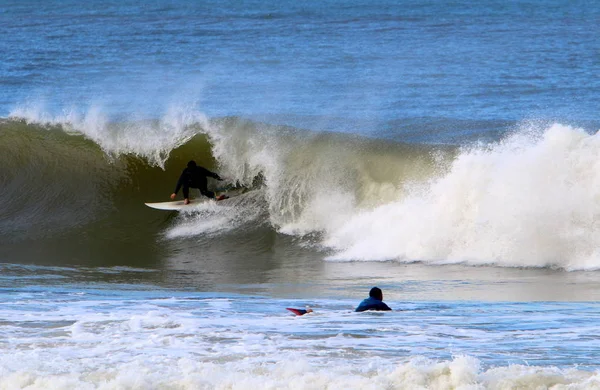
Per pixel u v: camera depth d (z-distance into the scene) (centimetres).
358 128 7819
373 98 11075
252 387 1997
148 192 6538
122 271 5053
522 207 4994
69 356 2355
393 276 4750
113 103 10900
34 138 6994
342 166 6069
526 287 4266
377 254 5303
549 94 11156
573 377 2008
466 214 5188
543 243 4900
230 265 5241
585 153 5053
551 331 2741
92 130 7062
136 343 2530
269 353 2380
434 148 6138
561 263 4828
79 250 5694
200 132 6775
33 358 2308
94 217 6275
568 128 5203
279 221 5950
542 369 2075
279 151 6356
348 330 2766
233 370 2158
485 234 5078
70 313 3138
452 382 1983
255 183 6262
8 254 5594
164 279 4791
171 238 5900
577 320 2986
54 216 6338
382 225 5528
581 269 4709
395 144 6259
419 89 11794
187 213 6162
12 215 6375
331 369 2144
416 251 5212
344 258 5334
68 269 5106
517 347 2459
